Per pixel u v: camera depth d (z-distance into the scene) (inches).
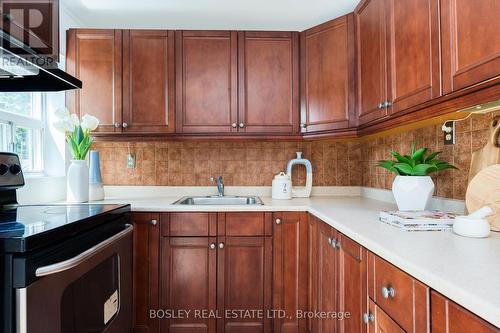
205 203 87.4
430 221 41.8
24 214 47.5
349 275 44.2
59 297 37.5
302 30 86.6
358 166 90.4
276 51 78.3
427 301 25.2
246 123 77.7
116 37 76.6
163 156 90.0
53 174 79.9
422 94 43.7
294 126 77.9
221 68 77.7
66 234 39.2
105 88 76.4
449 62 38.1
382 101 56.4
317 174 91.0
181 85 77.2
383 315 33.3
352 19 70.9
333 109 73.0
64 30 76.9
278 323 68.6
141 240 67.5
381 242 34.7
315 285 64.1
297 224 69.1
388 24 53.9
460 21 36.1
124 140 78.3
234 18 80.7
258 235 68.7
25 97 73.2
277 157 90.7
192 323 68.1
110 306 51.6
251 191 90.1
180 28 85.4
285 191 81.4
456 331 21.8
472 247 32.4
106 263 50.9
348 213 56.9
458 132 50.6
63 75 52.5
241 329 68.5
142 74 76.7
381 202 74.6
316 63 75.9
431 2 41.5
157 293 67.7
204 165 90.4
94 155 79.4
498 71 30.8
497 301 19.2
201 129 77.2
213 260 68.2
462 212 49.2
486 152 44.2
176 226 68.0
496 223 39.6
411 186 51.4
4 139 65.6
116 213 54.9
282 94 78.2
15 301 32.3
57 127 69.8
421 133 61.4
